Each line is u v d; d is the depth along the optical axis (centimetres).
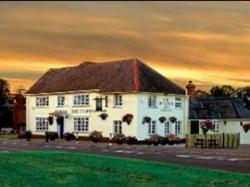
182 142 6750
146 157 3634
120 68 7281
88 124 7262
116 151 4391
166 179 2192
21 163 2461
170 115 7156
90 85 7312
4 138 7581
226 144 5597
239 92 12756
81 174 2228
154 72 7269
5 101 10781
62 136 7569
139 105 6725
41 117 7950
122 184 2053
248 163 3253
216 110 8131
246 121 7975
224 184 2117
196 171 2464
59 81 7919
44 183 2000
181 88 7388
